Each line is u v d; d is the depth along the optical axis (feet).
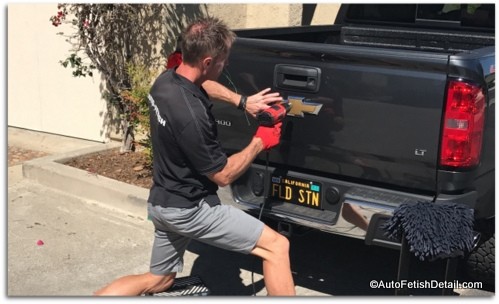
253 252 11.39
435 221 10.89
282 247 11.38
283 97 12.78
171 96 10.57
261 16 25.17
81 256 15.74
